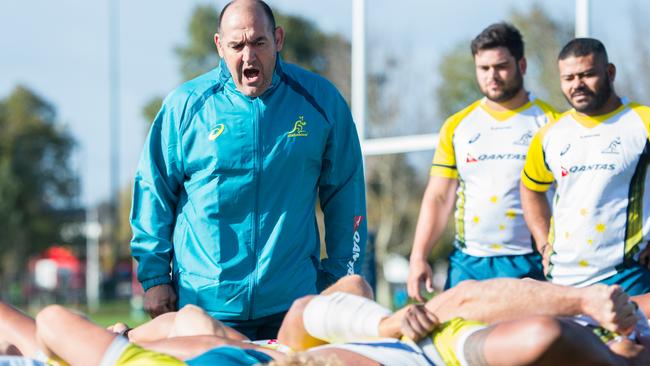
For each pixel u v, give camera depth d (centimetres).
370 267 2206
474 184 1508
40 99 13988
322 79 1340
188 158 1287
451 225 7500
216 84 1298
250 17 1222
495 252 1499
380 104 2930
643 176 1305
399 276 6925
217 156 1264
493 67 1474
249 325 1288
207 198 1274
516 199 1488
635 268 1302
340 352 880
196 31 9600
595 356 829
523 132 1489
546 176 1390
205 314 1102
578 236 1316
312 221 1316
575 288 902
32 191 12575
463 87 4234
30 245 11969
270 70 1241
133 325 4797
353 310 958
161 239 1310
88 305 7850
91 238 9906
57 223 12531
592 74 1295
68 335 920
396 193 7838
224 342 975
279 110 1285
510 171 1484
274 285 1267
